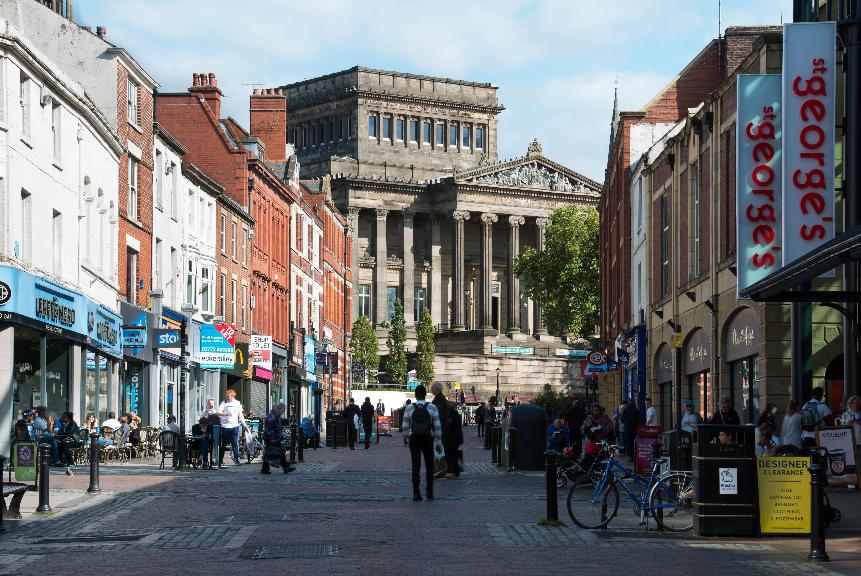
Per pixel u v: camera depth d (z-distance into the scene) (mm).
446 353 136375
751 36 54656
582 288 119688
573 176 155000
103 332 41094
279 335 76875
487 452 53000
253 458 44031
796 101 26094
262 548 16297
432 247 153250
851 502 22453
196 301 56469
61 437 35000
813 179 26078
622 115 56562
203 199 57906
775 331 30109
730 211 33812
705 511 17891
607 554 15781
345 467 38406
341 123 160250
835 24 26031
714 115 35438
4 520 19797
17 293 32250
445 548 16312
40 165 35375
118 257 44875
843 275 29188
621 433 43062
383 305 149375
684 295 40875
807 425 25828
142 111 48562
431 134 161000
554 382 138500
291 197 78938
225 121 74375
